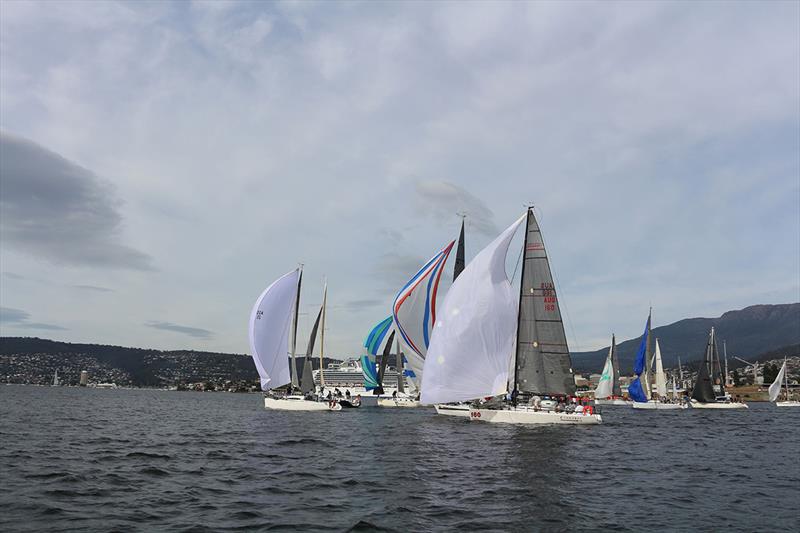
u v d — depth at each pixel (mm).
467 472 18547
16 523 11461
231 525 11625
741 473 19797
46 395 107750
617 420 50062
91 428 34312
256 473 18141
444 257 52219
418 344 52250
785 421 52125
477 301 37625
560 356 37969
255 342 54969
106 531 11016
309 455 22547
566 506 13711
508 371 37719
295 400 56344
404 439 28625
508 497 14633
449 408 44000
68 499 13781
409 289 51875
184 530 11180
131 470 18312
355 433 31938
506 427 35312
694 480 18125
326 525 11680
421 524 11844
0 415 43875
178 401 97625
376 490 15438
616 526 11984
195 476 17438
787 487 17047
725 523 12398
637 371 80438
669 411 73625
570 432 33094
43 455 21297
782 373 100375
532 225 38969
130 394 144625
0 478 16266
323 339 67625
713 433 36969
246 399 124438
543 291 38531
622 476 18500
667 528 11906
